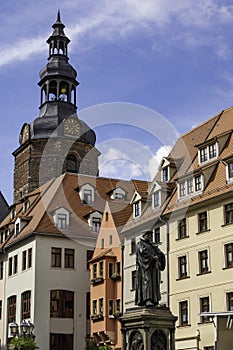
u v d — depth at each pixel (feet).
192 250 122.42
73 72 223.92
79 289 164.96
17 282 170.40
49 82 222.28
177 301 124.06
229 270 112.78
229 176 116.16
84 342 162.50
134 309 53.01
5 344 170.91
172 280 126.21
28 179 211.82
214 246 117.19
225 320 95.66
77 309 163.63
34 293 159.94
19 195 217.15
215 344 94.89
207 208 120.47
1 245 183.52
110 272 146.82
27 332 100.17
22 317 165.37
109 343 142.72
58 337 160.25
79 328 162.61
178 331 122.11
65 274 164.14
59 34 226.79
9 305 173.78
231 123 132.87
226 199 115.96
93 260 151.02
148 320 51.44
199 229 121.90
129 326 52.85
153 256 53.31
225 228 115.34
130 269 139.64
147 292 52.70
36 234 162.81
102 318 144.97
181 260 125.59
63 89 221.66
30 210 181.88
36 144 212.64
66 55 227.61
